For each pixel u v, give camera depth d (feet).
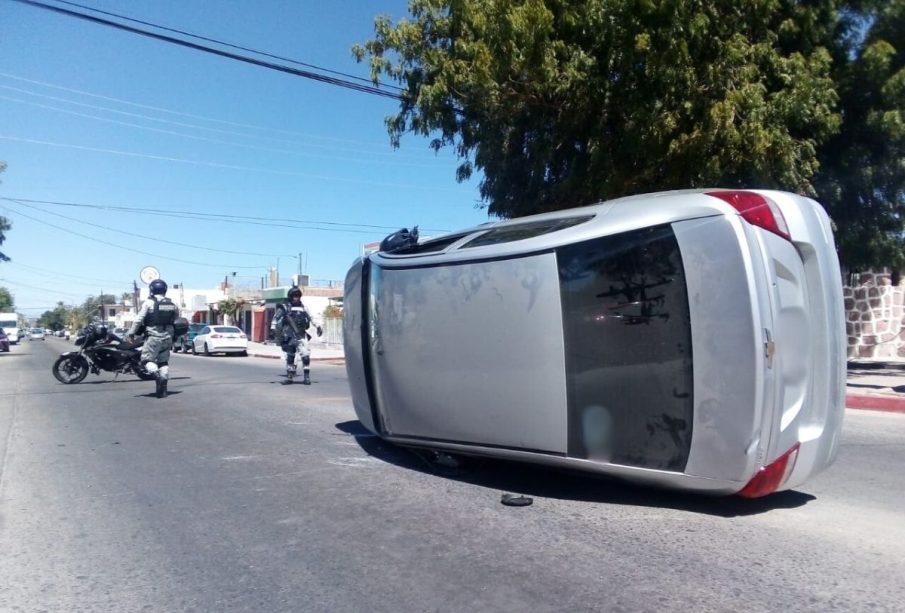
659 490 20.24
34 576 15.58
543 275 19.06
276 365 79.25
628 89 41.52
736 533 17.35
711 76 39.99
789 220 17.75
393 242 25.22
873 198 51.13
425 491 21.52
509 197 55.62
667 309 17.43
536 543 16.89
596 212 19.61
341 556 16.38
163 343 44.04
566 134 47.65
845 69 47.55
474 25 40.55
